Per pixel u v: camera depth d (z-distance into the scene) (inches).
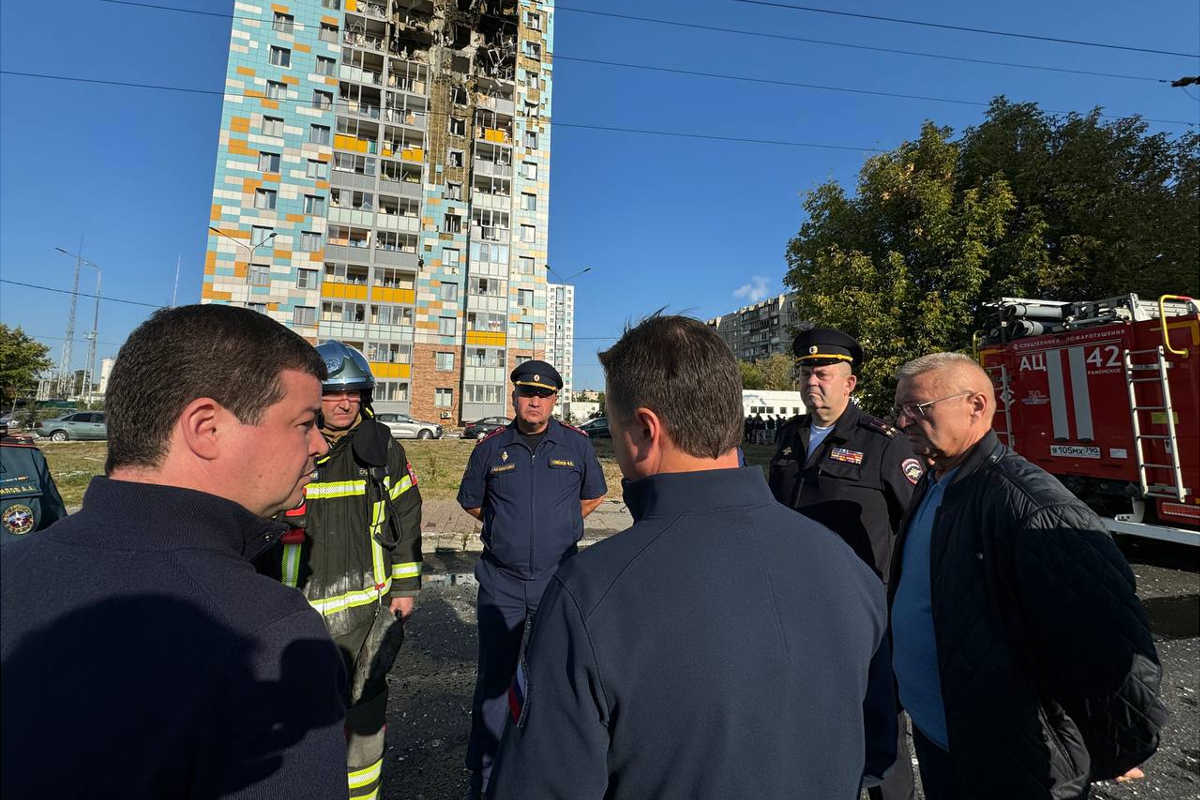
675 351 39.9
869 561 93.0
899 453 96.4
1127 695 48.8
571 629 33.4
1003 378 281.1
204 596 28.8
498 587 107.6
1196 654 154.6
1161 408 216.2
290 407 36.0
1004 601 58.9
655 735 31.6
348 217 1413.6
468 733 113.4
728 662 31.9
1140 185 478.6
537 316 1653.5
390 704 124.7
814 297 516.1
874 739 43.0
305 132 1384.1
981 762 57.7
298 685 29.6
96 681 25.6
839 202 550.6
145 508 30.3
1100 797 95.7
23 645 25.5
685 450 39.4
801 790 32.6
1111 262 446.0
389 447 90.7
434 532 290.5
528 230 1660.9
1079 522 54.1
